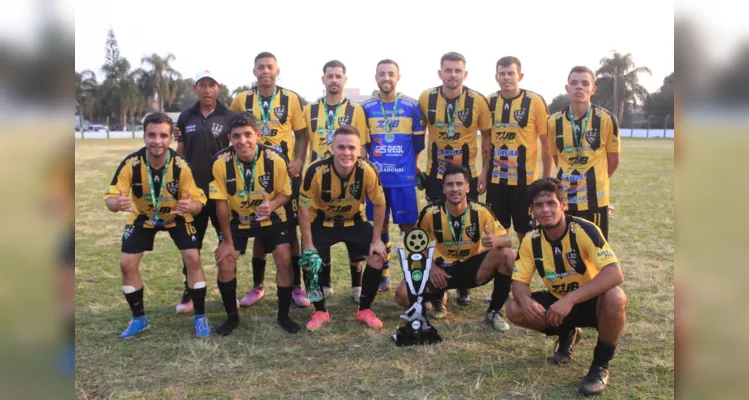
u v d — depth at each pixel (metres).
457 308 5.00
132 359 3.85
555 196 3.49
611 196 11.81
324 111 5.49
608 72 57.06
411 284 4.15
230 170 4.31
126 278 4.23
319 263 4.47
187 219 4.35
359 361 3.82
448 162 5.57
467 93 5.43
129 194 4.19
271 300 5.32
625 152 26.64
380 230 4.67
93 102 60.22
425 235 4.21
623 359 3.76
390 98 5.56
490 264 4.44
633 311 4.69
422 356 3.89
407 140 5.56
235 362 3.79
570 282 3.65
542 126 5.43
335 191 4.50
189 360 3.82
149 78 60.56
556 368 3.68
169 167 4.16
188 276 4.35
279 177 4.41
